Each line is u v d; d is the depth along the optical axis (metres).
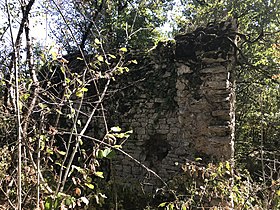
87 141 7.19
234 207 3.11
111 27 9.67
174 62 6.32
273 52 10.21
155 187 6.28
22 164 2.56
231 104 5.84
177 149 6.09
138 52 7.01
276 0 11.67
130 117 6.84
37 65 3.27
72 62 7.04
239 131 11.67
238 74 11.54
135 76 6.88
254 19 11.83
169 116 6.31
